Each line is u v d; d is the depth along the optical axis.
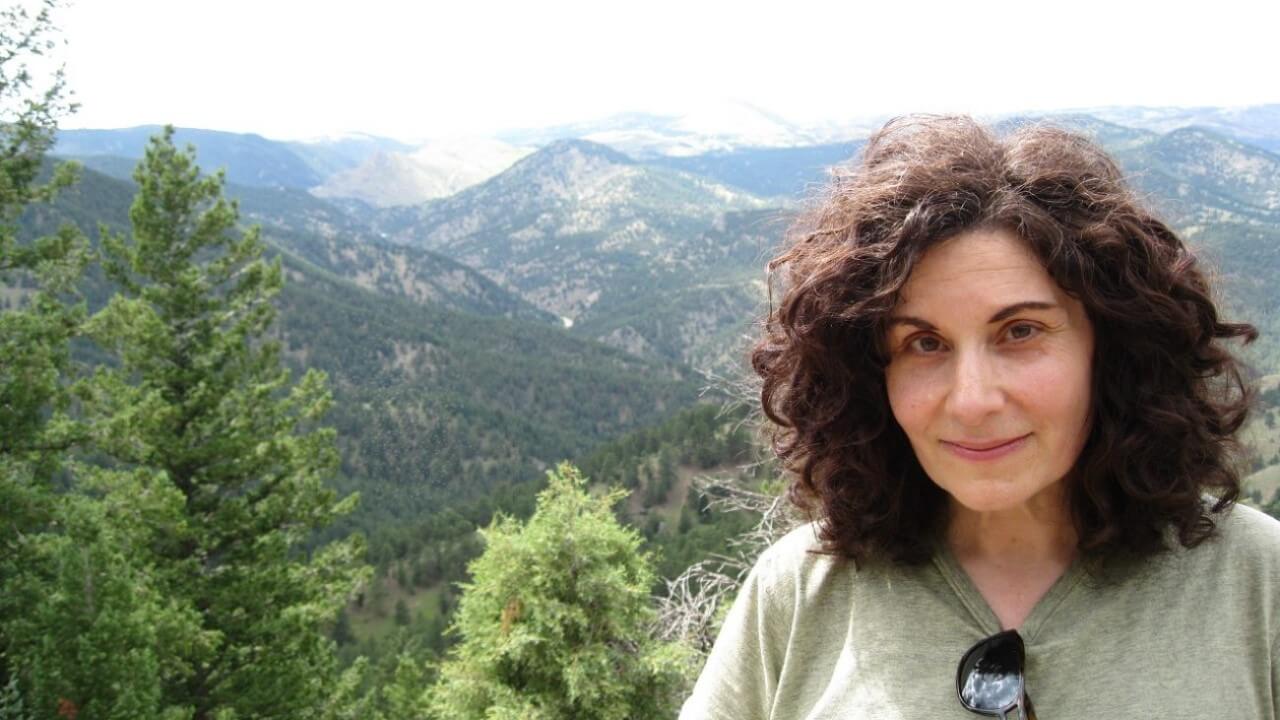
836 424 1.33
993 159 1.24
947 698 1.20
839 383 1.32
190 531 12.56
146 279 14.66
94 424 11.70
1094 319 1.19
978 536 1.29
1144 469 1.15
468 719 10.04
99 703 8.45
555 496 10.23
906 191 1.23
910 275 1.19
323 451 15.41
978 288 1.15
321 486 15.38
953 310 1.17
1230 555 1.17
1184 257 1.22
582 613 9.48
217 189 14.09
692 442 81.56
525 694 9.77
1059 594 1.20
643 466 81.31
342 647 62.31
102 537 9.45
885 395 1.30
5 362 10.48
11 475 10.29
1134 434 1.15
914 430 1.24
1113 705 1.11
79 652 8.39
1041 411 1.15
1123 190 1.25
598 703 9.40
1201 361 1.21
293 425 15.20
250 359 14.54
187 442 13.42
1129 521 1.17
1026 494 1.17
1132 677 1.12
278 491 14.91
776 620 1.44
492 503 90.75
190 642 10.77
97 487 12.12
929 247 1.17
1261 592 1.14
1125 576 1.19
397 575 79.69
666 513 73.75
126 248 13.91
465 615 10.41
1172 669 1.11
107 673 8.48
